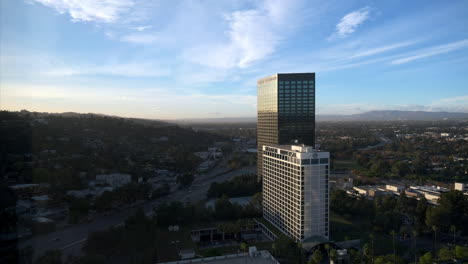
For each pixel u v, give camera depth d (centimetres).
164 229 16362
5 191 8194
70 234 15688
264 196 18275
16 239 7362
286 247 12975
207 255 12812
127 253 13525
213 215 18238
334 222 17662
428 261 12012
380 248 14125
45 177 16688
